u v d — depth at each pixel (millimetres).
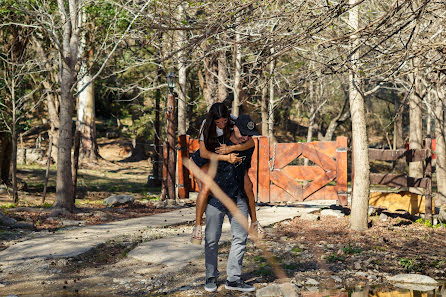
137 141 42156
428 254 7234
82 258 6664
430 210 10336
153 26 5926
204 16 6457
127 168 37094
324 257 6707
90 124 38188
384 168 46250
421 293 5148
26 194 18281
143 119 34188
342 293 5082
